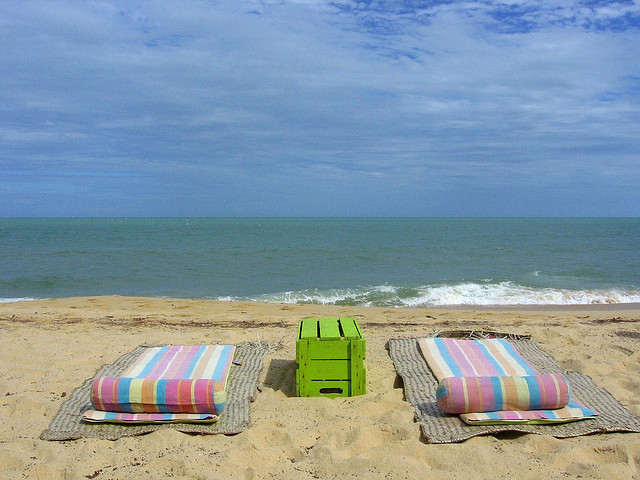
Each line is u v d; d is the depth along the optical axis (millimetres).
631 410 5004
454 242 41719
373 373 6203
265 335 8406
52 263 24250
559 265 25078
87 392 5516
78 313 11273
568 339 7852
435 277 20891
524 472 3934
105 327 9398
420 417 4812
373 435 4531
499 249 34438
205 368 5641
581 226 93875
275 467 4070
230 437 4582
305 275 21438
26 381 6043
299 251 31422
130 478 3938
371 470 3951
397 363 6375
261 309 12984
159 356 6059
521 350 6812
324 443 4453
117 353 7160
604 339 7848
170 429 4645
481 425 4594
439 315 11859
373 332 8773
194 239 44031
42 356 7020
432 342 6762
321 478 3918
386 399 5289
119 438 4551
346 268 23719
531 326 9406
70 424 4785
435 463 4094
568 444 4309
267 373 6355
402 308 13961
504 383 4699
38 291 17578
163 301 14258
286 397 5582
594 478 3826
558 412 4703
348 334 5609
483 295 16875
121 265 23875
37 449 4391
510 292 17359
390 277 20906
